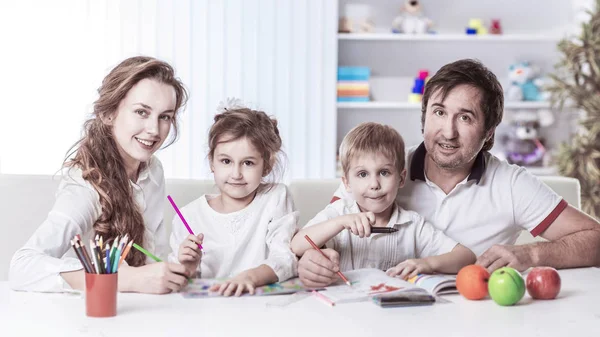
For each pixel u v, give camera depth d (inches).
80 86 142.7
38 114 142.1
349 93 154.5
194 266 56.5
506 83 167.3
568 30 167.5
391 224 65.7
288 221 65.1
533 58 167.5
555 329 44.6
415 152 70.9
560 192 84.3
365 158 63.6
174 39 145.7
